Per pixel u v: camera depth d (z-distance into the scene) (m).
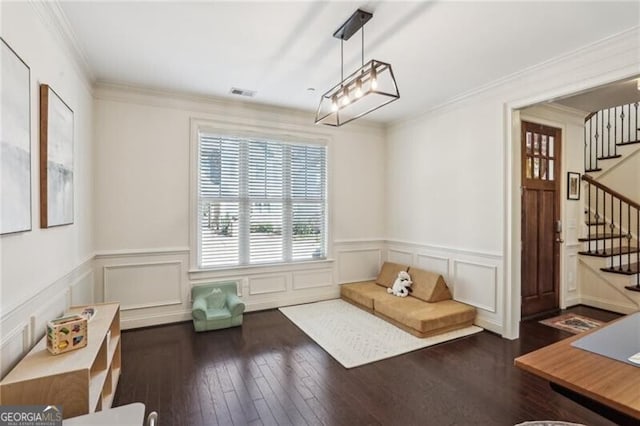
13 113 1.56
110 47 2.66
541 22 2.28
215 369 2.70
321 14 2.21
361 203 4.96
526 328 3.59
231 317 3.60
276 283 4.36
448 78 3.28
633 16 2.20
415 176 4.52
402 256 4.78
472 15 2.20
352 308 4.30
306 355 2.96
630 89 3.45
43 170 1.93
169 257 3.75
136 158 3.57
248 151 4.19
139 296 3.61
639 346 1.33
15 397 1.42
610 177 4.84
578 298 4.42
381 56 2.81
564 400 2.26
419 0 2.05
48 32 2.05
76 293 2.69
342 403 2.24
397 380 2.53
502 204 3.36
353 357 2.91
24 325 1.71
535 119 3.93
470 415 2.10
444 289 3.92
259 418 2.08
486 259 3.53
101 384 1.84
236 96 3.88
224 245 4.08
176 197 3.78
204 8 2.14
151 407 2.18
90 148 3.22
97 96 3.39
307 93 3.77
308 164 4.59
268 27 2.38
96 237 3.40
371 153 5.02
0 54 1.44
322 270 4.66
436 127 4.16
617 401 0.98
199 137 3.91
